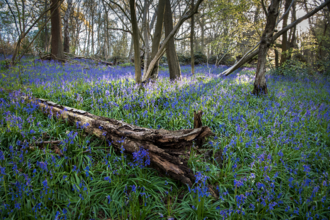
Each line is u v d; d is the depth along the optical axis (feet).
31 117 13.08
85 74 33.42
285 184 10.30
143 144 10.48
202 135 12.04
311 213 8.32
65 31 75.46
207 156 11.64
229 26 49.24
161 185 9.70
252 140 13.08
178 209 8.43
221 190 9.05
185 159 11.03
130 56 82.28
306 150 13.10
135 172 10.02
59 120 13.57
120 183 9.41
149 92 21.50
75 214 7.73
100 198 8.86
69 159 10.00
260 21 44.91
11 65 31.71
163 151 10.07
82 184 8.86
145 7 31.76
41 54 54.34
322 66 55.72
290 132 14.64
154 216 8.09
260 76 25.84
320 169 11.69
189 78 34.12
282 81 39.17
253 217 8.32
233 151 12.50
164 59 75.25
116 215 8.20
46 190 7.95
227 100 21.08
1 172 7.95
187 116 16.53
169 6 32.37
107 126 11.78
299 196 8.64
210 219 8.20
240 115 16.90
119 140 11.20
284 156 12.32
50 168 9.64
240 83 33.06
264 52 25.71
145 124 15.76
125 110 17.60
